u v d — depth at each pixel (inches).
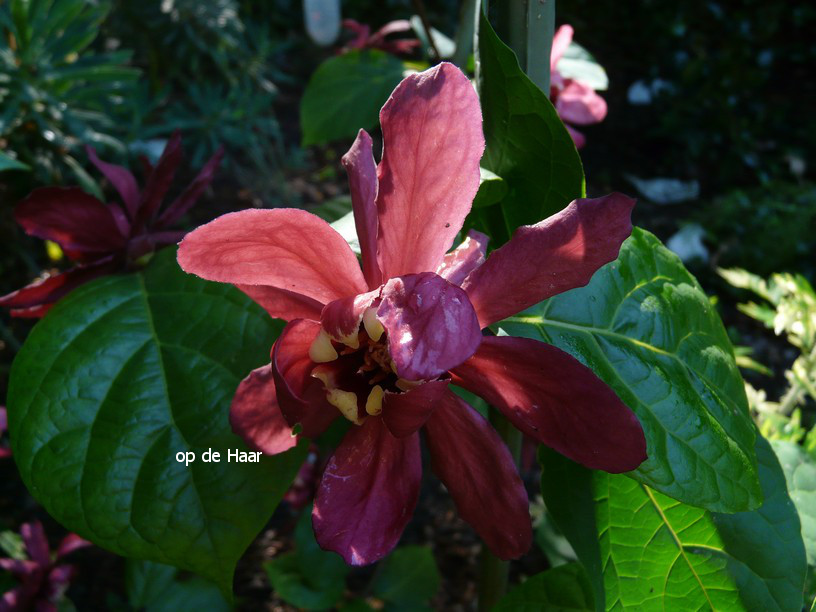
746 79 42.3
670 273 7.7
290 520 20.6
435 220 5.6
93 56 20.8
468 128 5.3
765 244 30.6
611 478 7.5
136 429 7.1
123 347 7.4
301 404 5.1
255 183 30.6
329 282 5.8
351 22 18.7
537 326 6.9
